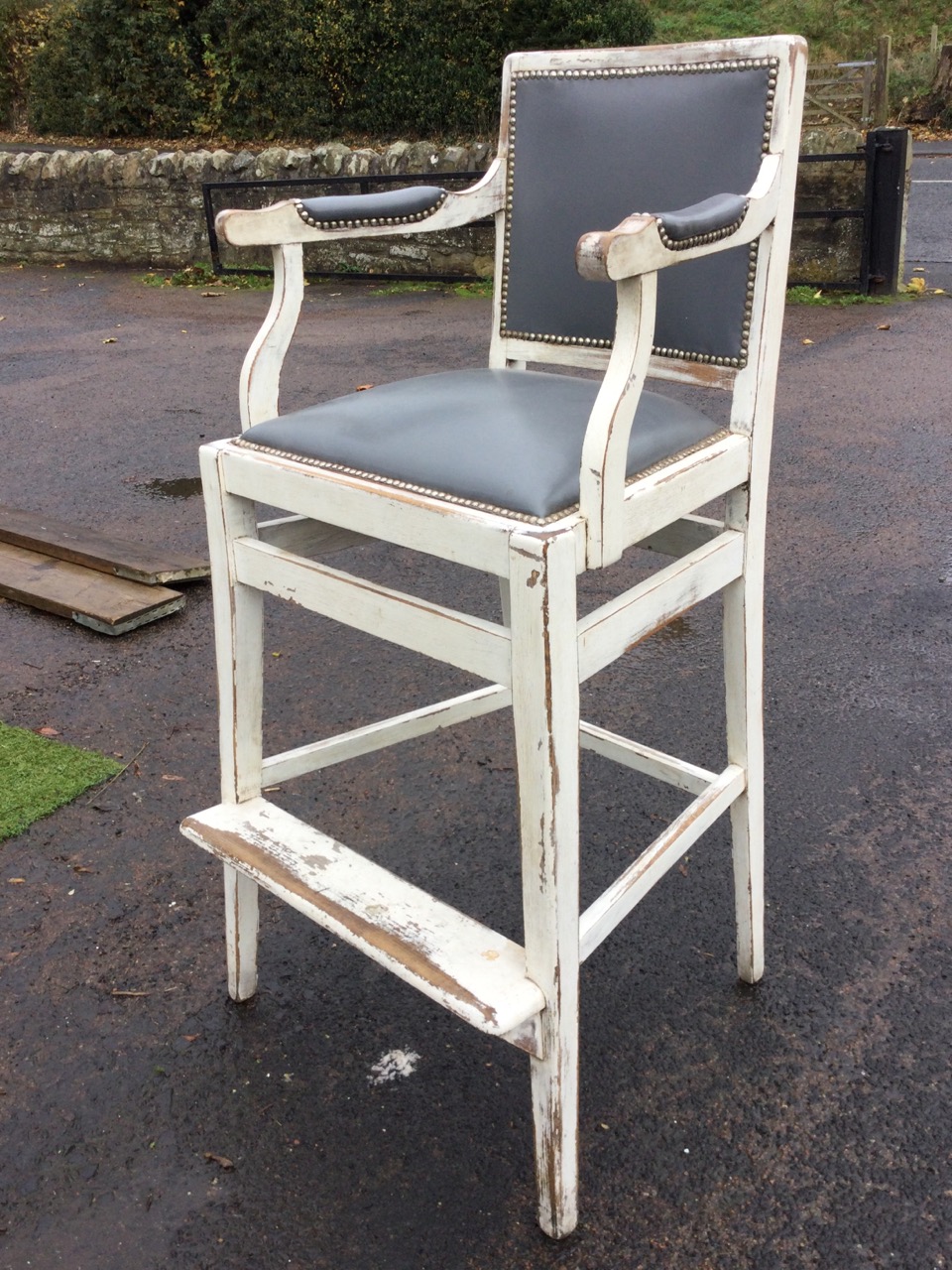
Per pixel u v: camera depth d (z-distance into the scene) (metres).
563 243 1.48
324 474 1.25
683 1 17.03
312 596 1.30
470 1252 1.24
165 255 7.76
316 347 5.40
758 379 1.31
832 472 3.60
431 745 2.21
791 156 1.25
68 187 7.80
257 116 11.53
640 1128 1.38
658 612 1.24
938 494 3.38
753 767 1.48
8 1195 1.32
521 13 10.03
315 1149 1.37
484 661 1.13
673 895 1.79
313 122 11.18
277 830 1.43
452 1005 1.14
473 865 1.87
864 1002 1.57
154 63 11.98
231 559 1.39
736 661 1.43
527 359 1.58
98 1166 1.35
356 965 1.67
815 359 4.91
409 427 1.26
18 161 7.89
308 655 2.59
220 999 1.61
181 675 2.52
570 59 1.42
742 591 1.40
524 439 1.18
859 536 3.12
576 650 1.10
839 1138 1.36
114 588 2.84
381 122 10.93
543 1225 1.25
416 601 1.20
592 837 1.93
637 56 1.36
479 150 6.92
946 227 7.79
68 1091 1.46
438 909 1.28
